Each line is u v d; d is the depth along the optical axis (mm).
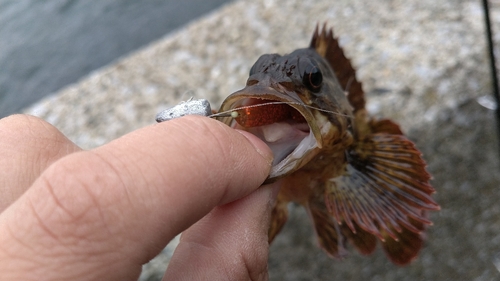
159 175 53
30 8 492
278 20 262
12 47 428
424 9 237
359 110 130
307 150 84
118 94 248
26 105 370
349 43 234
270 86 84
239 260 73
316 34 125
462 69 200
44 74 397
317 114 93
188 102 74
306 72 92
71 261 47
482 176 172
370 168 115
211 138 60
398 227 107
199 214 59
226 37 261
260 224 77
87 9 467
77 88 260
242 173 66
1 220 48
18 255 46
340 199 111
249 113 83
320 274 169
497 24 214
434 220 169
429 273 160
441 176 176
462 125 184
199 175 57
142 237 51
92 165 50
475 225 164
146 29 412
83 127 235
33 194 49
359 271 166
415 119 191
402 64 212
